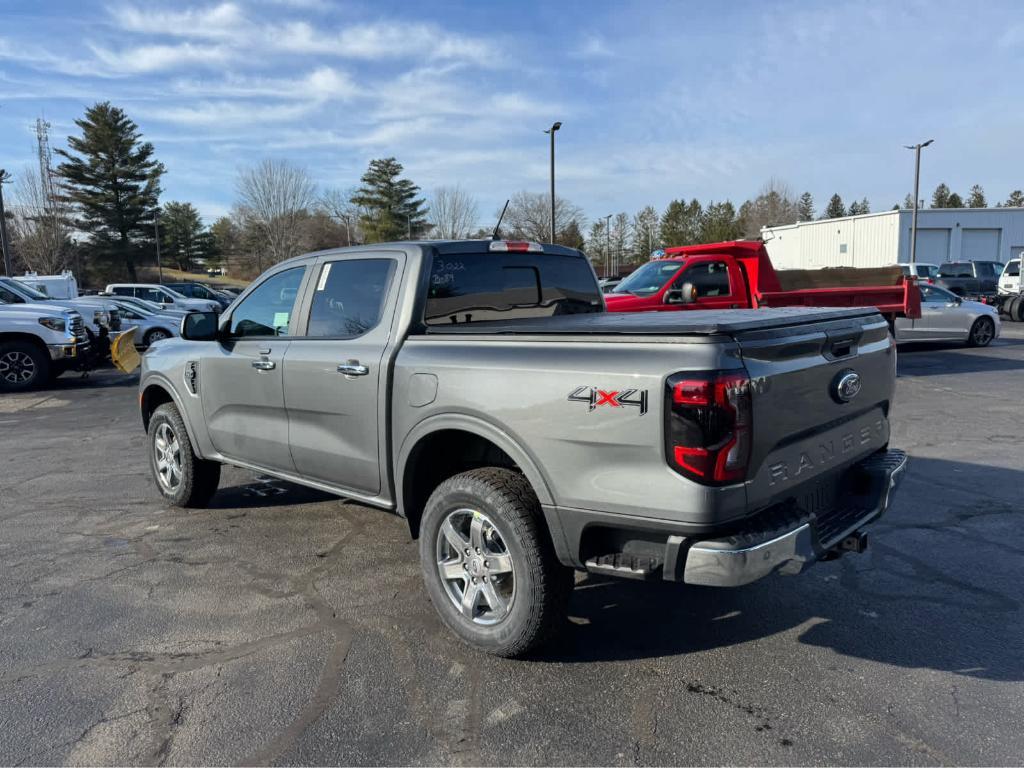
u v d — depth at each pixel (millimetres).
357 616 3859
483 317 4195
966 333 16000
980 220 41500
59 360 13250
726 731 2834
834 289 11328
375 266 4082
